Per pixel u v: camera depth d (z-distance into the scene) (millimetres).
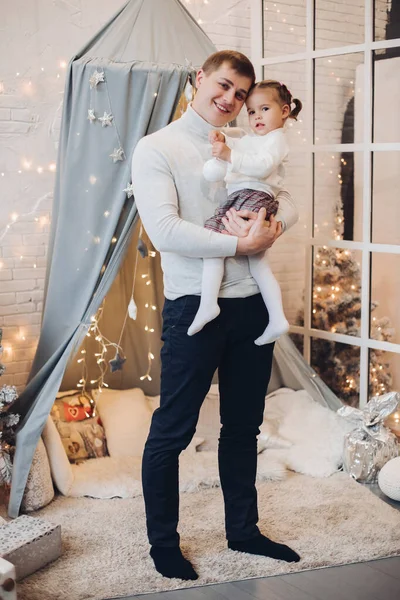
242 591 2447
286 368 3889
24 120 3459
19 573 2479
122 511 2994
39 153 3521
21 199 3506
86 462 3350
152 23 3080
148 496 2523
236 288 2428
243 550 2660
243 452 2627
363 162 3607
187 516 2939
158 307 3801
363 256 3662
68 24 3506
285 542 2734
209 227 2402
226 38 3996
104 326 3703
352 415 3398
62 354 3133
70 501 3090
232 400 2568
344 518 2918
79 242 3086
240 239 2322
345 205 3719
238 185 2414
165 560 2531
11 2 3359
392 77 3445
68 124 3117
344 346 3816
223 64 2375
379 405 3334
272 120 2439
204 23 3914
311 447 3482
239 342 2496
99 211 3039
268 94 2436
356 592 2441
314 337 3957
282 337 3688
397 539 2760
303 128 3846
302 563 2590
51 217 3395
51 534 2590
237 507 2652
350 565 2604
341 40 3619
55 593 2408
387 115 3486
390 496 3090
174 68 2973
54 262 3146
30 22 3414
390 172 3508
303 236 3926
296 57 3811
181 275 2410
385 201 3547
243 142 2463
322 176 3801
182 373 2432
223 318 2422
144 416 3582
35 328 3619
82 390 3672
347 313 3781
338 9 3604
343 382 3848
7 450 3039
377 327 3660
